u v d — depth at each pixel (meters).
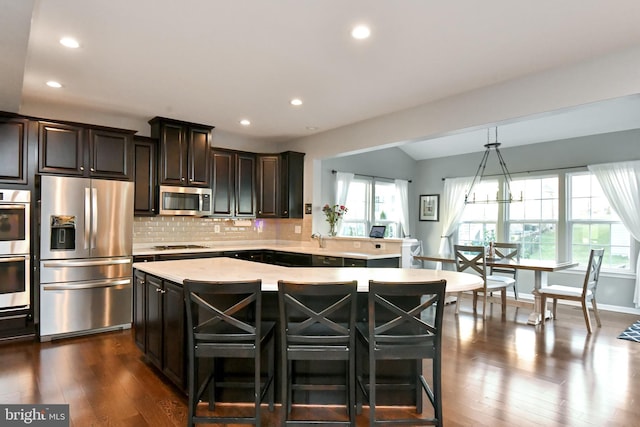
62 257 3.87
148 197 4.72
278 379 2.51
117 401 2.53
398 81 3.50
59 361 3.23
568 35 2.63
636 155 5.18
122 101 4.14
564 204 5.84
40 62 3.11
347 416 2.36
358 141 4.97
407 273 2.78
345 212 6.07
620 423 2.30
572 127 5.48
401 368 2.48
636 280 5.12
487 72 3.29
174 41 2.74
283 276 2.59
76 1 2.22
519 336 4.06
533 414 2.40
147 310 3.10
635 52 2.78
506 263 4.92
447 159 7.45
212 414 2.39
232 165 5.57
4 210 3.64
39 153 3.86
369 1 2.24
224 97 3.99
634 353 3.54
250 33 2.63
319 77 3.42
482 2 2.24
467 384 2.84
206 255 4.95
